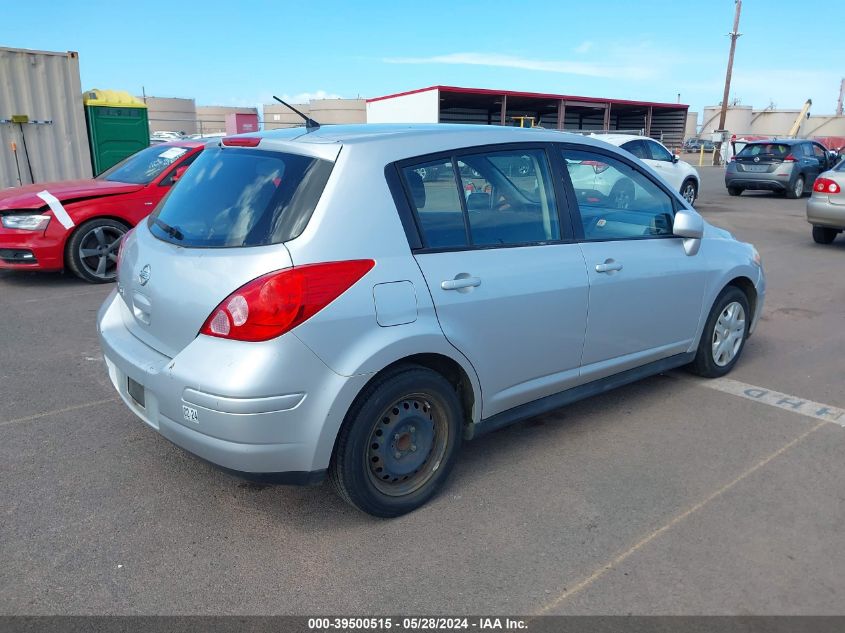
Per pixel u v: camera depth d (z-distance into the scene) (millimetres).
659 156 15641
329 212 2812
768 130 59594
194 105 46500
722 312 4805
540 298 3457
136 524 3092
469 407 3371
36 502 3250
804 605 2611
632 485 3484
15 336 5797
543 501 3330
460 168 3273
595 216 3883
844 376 5082
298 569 2799
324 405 2766
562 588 2695
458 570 2803
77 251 7559
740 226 13125
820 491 3434
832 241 11156
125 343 3242
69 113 11734
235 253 2787
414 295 2969
